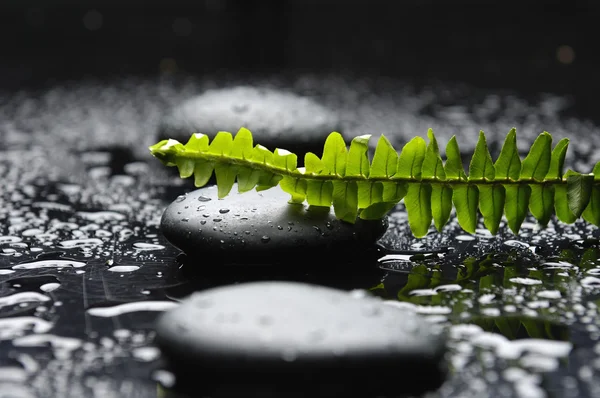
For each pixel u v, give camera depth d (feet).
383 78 3.69
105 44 4.66
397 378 1.36
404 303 1.49
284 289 1.42
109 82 3.55
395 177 1.56
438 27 4.71
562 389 1.36
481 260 1.60
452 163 1.57
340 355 1.35
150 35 4.84
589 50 4.22
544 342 1.42
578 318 1.46
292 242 1.56
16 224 1.75
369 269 1.58
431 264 1.59
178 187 1.95
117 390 1.36
